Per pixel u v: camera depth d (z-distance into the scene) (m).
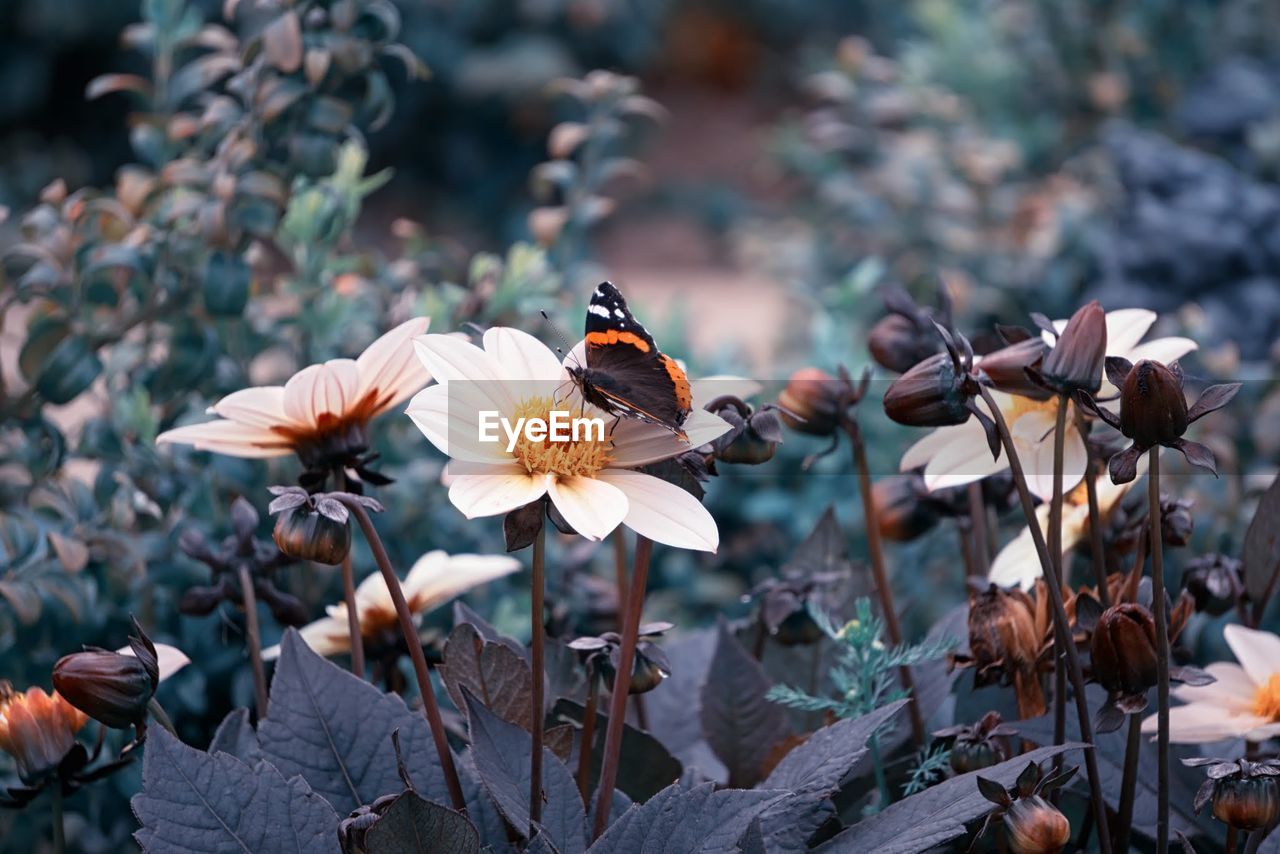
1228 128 1.65
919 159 1.76
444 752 0.61
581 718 0.67
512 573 0.90
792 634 0.72
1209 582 0.68
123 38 0.90
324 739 0.61
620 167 1.03
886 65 1.94
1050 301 1.51
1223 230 1.32
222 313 0.81
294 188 0.86
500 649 0.61
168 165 0.86
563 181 1.02
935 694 0.71
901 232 1.76
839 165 1.94
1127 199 1.48
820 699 0.66
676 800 0.55
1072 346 0.59
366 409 0.63
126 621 0.81
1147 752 0.66
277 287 0.87
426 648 0.73
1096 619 0.60
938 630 0.72
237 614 0.80
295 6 0.83
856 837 0.58
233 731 0.65
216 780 0.57
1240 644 0.67
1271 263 1.32
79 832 0.81
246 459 0.82
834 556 0.76
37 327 0.81
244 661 0.80
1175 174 1.41
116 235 0.87
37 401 0.81
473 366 0.58
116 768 0.65
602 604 0.85
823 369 1.17
